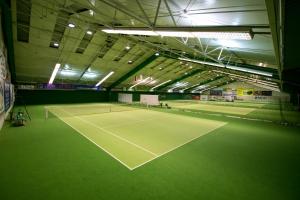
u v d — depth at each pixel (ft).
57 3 25.04
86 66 60.18
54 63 53.47
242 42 24.86
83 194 10.73
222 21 19.48
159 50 55.36
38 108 56.54
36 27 35.70
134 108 63.00
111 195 10.69
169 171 14.07
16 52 44.24
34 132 25.27
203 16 19.04
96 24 32.24
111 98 94.27
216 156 17.71
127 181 12.36
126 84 93.76
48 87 69.67
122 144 20.92
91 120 36.76
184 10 18.44
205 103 102.53
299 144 22.39
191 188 11.69
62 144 20.13
